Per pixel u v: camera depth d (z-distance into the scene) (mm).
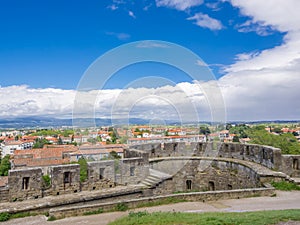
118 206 10828
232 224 7324
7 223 9789
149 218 8484
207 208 10594
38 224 9406
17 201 11469
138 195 13977
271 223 7230
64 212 10039
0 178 15875
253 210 9773
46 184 13070
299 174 14656
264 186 13266
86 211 10352
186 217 8344
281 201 11148
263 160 15945
